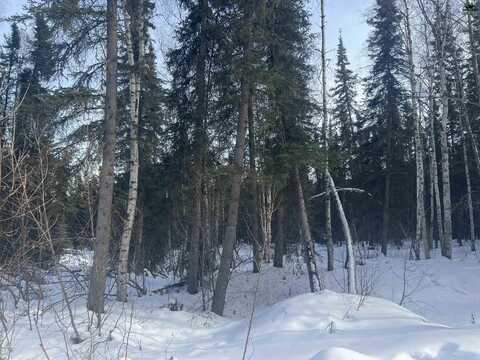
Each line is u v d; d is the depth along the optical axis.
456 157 31.72
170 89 17.39
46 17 10.48
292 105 15.72
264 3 13.41
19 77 14.52
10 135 8.09
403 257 24.58
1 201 7.64
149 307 12.85
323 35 17.77
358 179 31.12
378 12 25.08
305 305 9.40
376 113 27.84
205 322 10.99
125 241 12.76
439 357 5.57
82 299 11.73
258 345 7.13
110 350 7.39
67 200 10.73
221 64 14.97
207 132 16.17
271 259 25.47
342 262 25.03
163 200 18.97
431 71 21.98
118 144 16.23
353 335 7.21
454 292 15.95
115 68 10.91
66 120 11.05
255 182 15.27
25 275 8.79
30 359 6.60
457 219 34.12
